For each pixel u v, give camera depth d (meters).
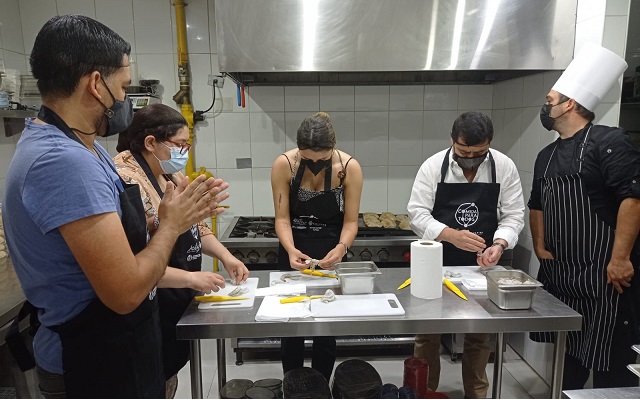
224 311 1.34
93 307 0.98
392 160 2.84
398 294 1.48
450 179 1.85
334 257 1.63
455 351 2.52
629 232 1.55
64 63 0.84
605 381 1.71
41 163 0.82
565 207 1.70
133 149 1.38
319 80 2.62
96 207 0.84
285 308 1.32
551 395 1.43
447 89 2.77
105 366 1.02
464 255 1.86
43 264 0.91
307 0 2.00
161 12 2.59
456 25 2.06
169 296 1.43
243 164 2.80
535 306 1.37
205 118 2.74
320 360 1.92
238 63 2.05
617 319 1.63
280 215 1.85
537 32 2.06
